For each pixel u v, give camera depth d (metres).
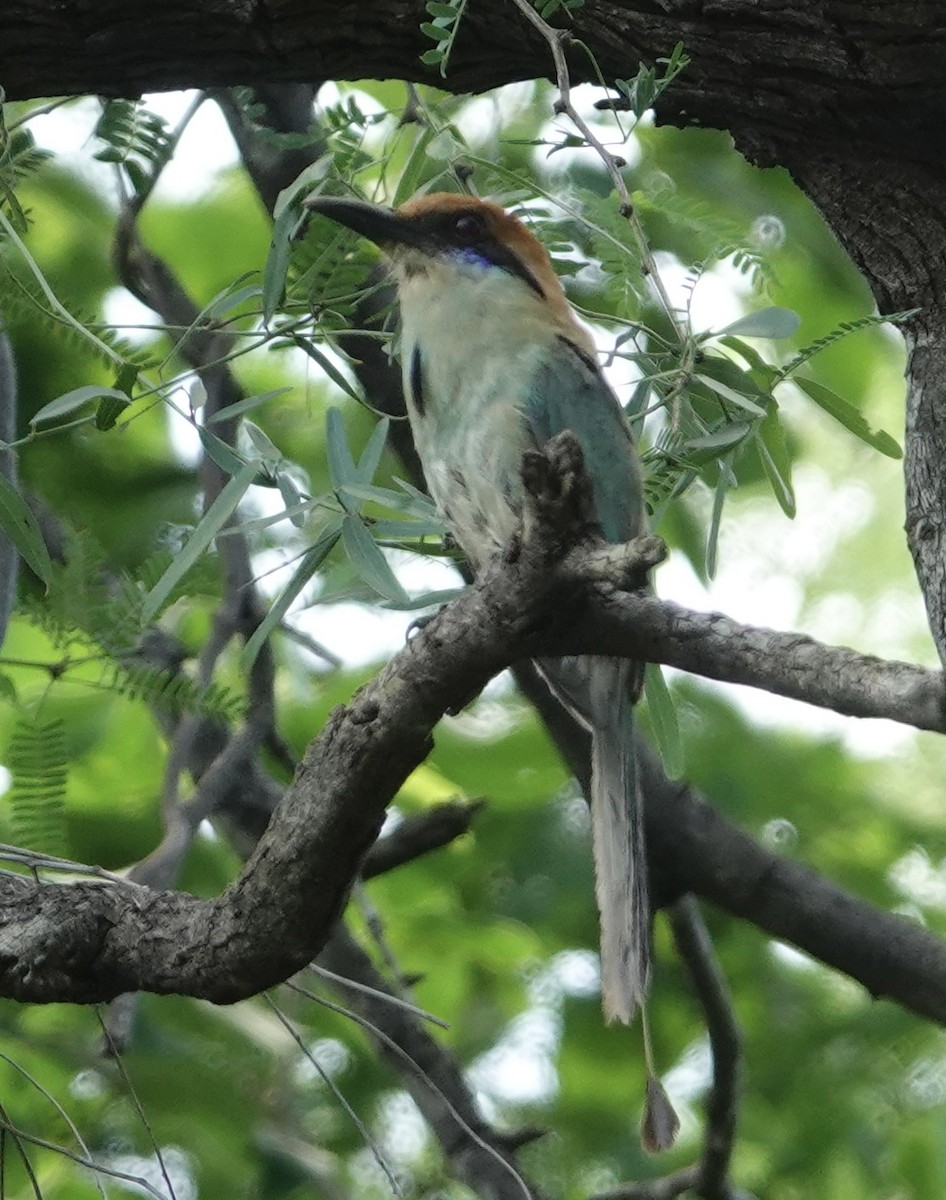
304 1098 13.71
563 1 8.81
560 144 8.77
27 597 9.62
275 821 7.54
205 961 7.76
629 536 10.47
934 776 15.12
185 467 14.02
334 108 9.09
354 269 8.71
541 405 10.24
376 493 7.55
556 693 10.41
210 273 14.62
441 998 14.03
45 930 7.93
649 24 9.37
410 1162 13.88
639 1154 14.07
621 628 6.74
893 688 5.80
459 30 9.59
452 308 10.45
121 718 13.06
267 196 11.94
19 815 8.91
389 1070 13.41
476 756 13.73
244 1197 12.05
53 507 13.77
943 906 14.68
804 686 6.09
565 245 9.91
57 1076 12.22
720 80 9.45
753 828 14.23
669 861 11.64
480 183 11.70
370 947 13.90
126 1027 9.70
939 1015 11.61
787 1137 13.52
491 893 14.03
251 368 14.41
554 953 14.27
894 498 16.61
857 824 14.59
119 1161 12.04
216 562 9.82
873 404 15.87
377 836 7.48
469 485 10.36
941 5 8.86
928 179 9.38
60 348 13.59
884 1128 13.32
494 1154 9.19
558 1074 14.33
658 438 9.52
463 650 7.09
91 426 13.92
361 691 7.39
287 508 7.80
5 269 8.34
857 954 11.61
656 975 14.33
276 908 7.57
